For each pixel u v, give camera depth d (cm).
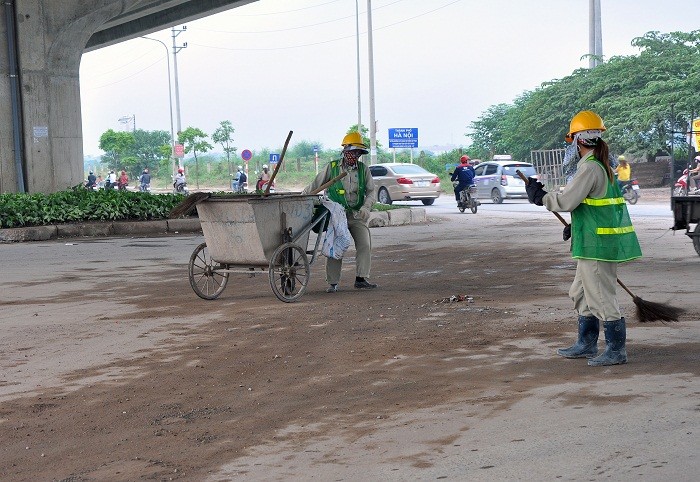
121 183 5953
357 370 700
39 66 2809
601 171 675
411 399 606
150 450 525
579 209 680
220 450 520
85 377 712
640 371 648
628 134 4569
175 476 479
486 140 7300
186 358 771
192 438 544
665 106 4356
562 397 587
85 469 498
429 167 7125
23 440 555
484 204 3706
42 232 2169
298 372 702
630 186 3341
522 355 725
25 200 2286
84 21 2872
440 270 1364
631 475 439
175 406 617
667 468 445
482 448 493
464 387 630
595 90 5012
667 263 1346
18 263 1627
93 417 598
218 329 903
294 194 1085
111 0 2888
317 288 1199
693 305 947
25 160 2806
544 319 881
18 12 2767
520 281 1198
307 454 504
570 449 482
